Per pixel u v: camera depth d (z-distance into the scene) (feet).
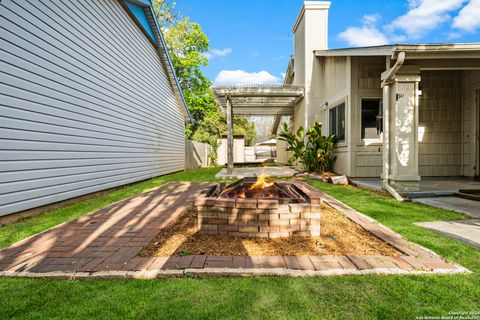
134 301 5.31
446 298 5.29
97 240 8.81
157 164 30.55
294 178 26.27
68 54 15.26
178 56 62.08
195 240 8.54
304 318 4.76
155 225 10.48
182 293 5.57
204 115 74.43
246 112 45.32
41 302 5.34
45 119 13.43
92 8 17.80
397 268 6.45
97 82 18.25
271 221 8.71
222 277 6.21
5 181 11.16
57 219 11.73
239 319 4.75
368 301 5.22
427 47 14.06
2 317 4.90
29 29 12.45
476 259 6.98
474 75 21.34
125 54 22.70
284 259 6.97
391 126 16.39
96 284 5.99
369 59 23.11
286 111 44.88
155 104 30.07
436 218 11.10
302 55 34.78
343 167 25.07
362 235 9.00
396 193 15.47
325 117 30.45
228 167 30.45
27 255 7.58
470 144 21.74
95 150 17.93
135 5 24.20
